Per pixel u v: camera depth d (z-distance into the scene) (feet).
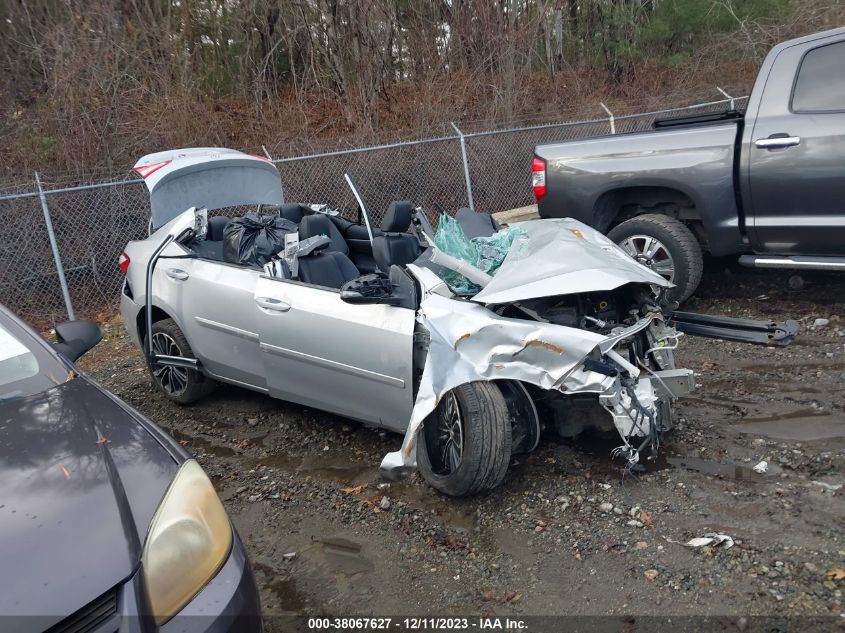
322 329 13.46
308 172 30.96
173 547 6.75
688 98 47.55
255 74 40.42
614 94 49.34
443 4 42.96
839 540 9.94
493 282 12.32
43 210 24.93
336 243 16.98
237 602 6.84
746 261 18.78
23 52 34.76
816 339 17.30
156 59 37.45
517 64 43.52
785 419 13.66
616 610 9.15
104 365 21.72
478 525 11.37
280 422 16.14
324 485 13.14
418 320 12.13
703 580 9.47
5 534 6.43
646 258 20.08
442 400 12.09
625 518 11.09
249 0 40.93
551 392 12.24
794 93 17.58
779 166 17.61
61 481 7.13
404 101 40.01
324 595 10.11
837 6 50.80
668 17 51.88
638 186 20.20
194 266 16.29
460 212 16.74
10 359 9.46
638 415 11.46
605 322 12.42
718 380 15.81
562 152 21.38
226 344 15.62
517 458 13.23
